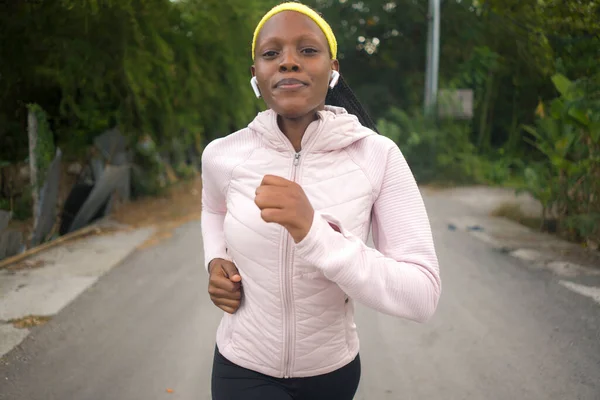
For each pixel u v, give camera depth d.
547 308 4.97
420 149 17.92
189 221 9.72
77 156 10.64
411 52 24.39
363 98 24.44
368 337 4.34
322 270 1.36
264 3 13.41
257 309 1.63
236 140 1.72
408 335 4.38
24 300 5.27
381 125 18.31
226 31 12.87
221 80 13.97
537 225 9.25
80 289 5.65
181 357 4.00
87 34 8.95
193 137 14.45
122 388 3.55
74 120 10.77
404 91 24.58
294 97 1.51
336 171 1.57
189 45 12.19
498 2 7.48
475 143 19.98
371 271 1.40
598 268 6.39
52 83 9.76
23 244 7.45
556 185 8.39
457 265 6.56
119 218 9.91
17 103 10.23
